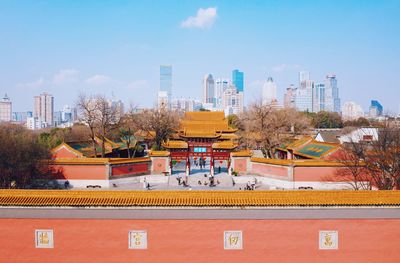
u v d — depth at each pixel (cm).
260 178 6291
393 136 4656
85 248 2597
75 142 7212
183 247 2598
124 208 2605
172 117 9644
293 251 2606
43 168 5469
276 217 2612
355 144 5219
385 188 4259
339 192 2716
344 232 2606
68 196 2666
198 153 6738
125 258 2602
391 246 2598
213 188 5769
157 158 6538
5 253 2605
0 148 4709
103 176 5716
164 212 2611
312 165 5628
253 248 2606
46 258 2600
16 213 2603
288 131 9225
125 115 8988
